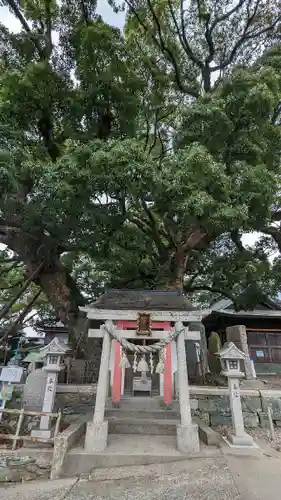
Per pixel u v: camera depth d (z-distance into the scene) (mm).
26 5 10922
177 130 10141
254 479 4133
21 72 8492
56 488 4117
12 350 13859
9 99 8281
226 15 11922
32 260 10977
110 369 6203
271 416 6691
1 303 17891
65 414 6699
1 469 4762
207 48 12688
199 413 6816
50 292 11133
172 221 11344
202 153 6828
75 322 10719
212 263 14453
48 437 5359
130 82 9344
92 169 7027
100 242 9719
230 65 12758
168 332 5961
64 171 6945
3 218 9094
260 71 9359
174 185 7055
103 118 9812
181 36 12484
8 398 6473
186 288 15039
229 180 7234
